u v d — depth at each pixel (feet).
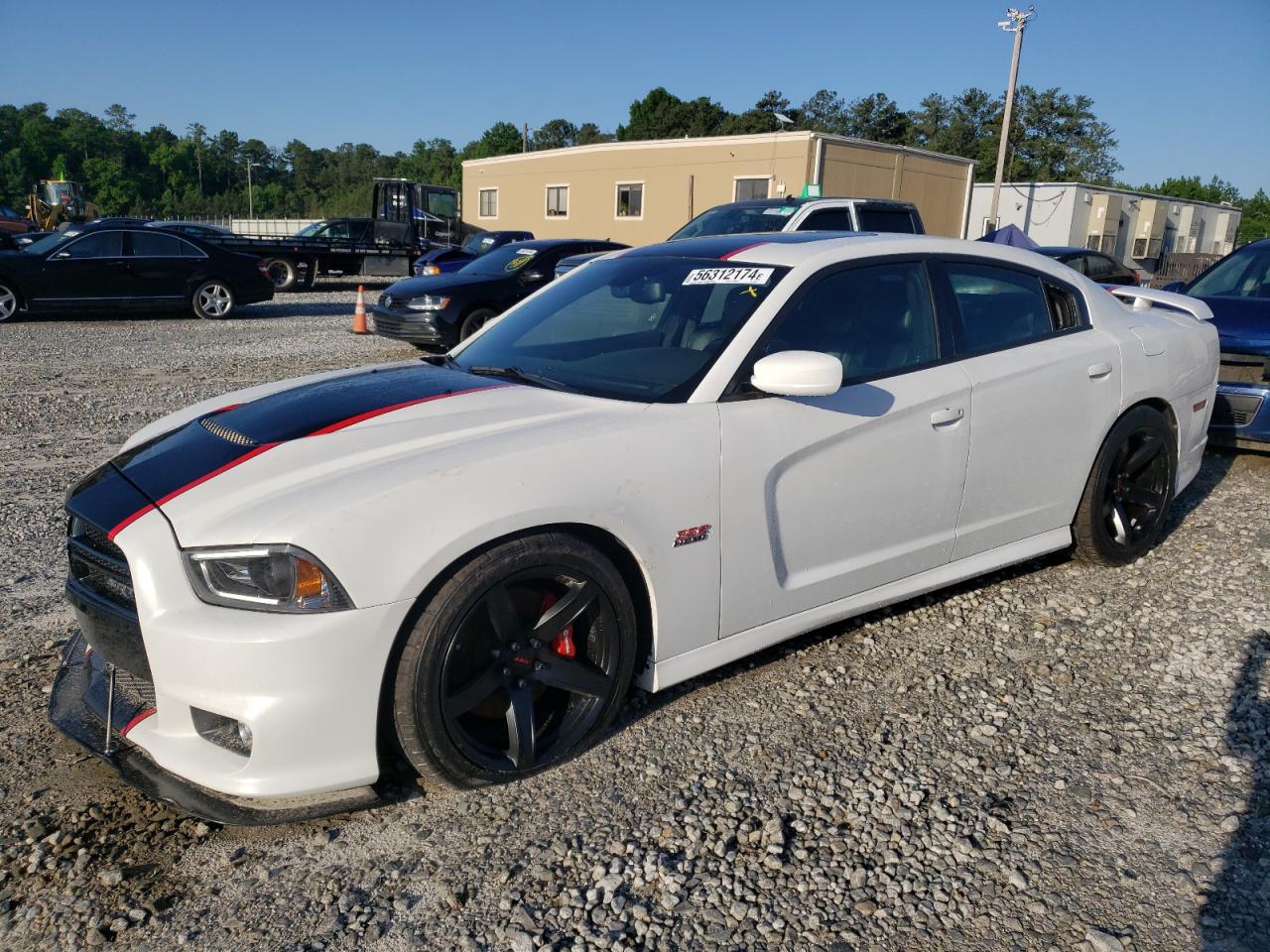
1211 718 10.19
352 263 71.15
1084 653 11.69
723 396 9.72
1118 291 16.55
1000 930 7.15
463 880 7.64
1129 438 13.99
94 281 46.42
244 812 7.63
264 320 50.19
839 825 8.35
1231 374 19.77
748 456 9.62
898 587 11.50
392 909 7.32
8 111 410.52
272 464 8.41
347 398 9.91
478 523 7.93
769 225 31.91
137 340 40.81
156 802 8.61
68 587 8.58
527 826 8.30
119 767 8.04
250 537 7.51
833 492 10.39
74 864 7.76
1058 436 12.67
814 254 11.02
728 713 10.18
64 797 8.63
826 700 10.49
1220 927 7.19
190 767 7.60
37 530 15.80
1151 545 14.84
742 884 7.60
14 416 24.57
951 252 12.19
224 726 7.83
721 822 8.36
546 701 9.39
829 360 9.31
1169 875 7.77
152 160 419.54
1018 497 12.49
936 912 7.32
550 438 8.68
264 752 7.43
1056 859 7.95
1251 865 7.88
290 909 7.32
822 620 10.79
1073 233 113.60
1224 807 8.64
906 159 95.25
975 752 9.53
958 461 11.51
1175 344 14.46
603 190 108.37
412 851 8.00
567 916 7.25
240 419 9.58
